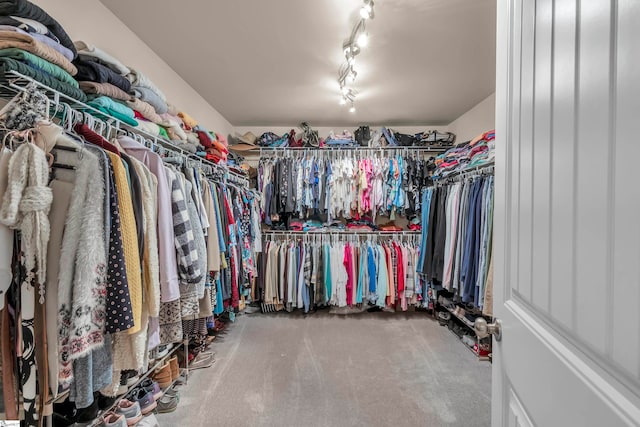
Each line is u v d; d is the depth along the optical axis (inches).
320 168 137.3
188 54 83.7
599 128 14.7
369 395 70.8
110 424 49.6
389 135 142.0
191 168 69.0
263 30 72.6
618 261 13.5
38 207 30.0
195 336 83.4
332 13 66.2
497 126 28.6
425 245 117.8
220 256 77.4
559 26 18.2
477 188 85.7
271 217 135.3
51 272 33.3
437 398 69.8
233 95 112.3
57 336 32.8
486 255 78.6
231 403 67.9
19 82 36.0
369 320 125.3
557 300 18.3
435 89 106.4
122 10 65.6
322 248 131.7
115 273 36.3
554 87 18.8
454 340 103.8
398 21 68.7
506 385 26.7
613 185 13.8
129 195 40.2
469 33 73.2
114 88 51.4
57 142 34.8
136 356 41.3
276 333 109.7
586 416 15.5
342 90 103.8
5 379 32.1
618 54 13.5
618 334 13.5
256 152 150.8
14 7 36.3
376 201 134.7
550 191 19.2
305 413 64.4
